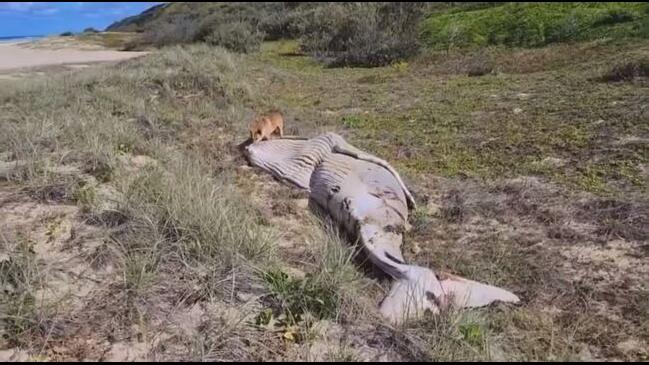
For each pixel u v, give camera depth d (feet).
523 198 18.72
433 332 11.93
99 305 12.57
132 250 14.07
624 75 33.12
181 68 39.52
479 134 25.96
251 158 21.67
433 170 22.16
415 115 30.50
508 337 12.10
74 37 109.09
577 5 56.34
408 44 54.80
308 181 19.79
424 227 17.34
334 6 76.38
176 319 12.29
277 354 11.50
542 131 25.20
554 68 40.24
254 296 13.08
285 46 72.43
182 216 15.07
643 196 18.03
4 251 13.99
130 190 16.90
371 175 18.04
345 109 33.53
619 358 11.56
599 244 15.79
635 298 13.39
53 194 16.76
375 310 12.92
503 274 14.71
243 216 16.44
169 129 25.70
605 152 21.75
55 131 21.56
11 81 38.78
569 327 12.48
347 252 14.93
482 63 44.29
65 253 14.14
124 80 35.24
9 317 11.76
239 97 35.29
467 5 75.25
